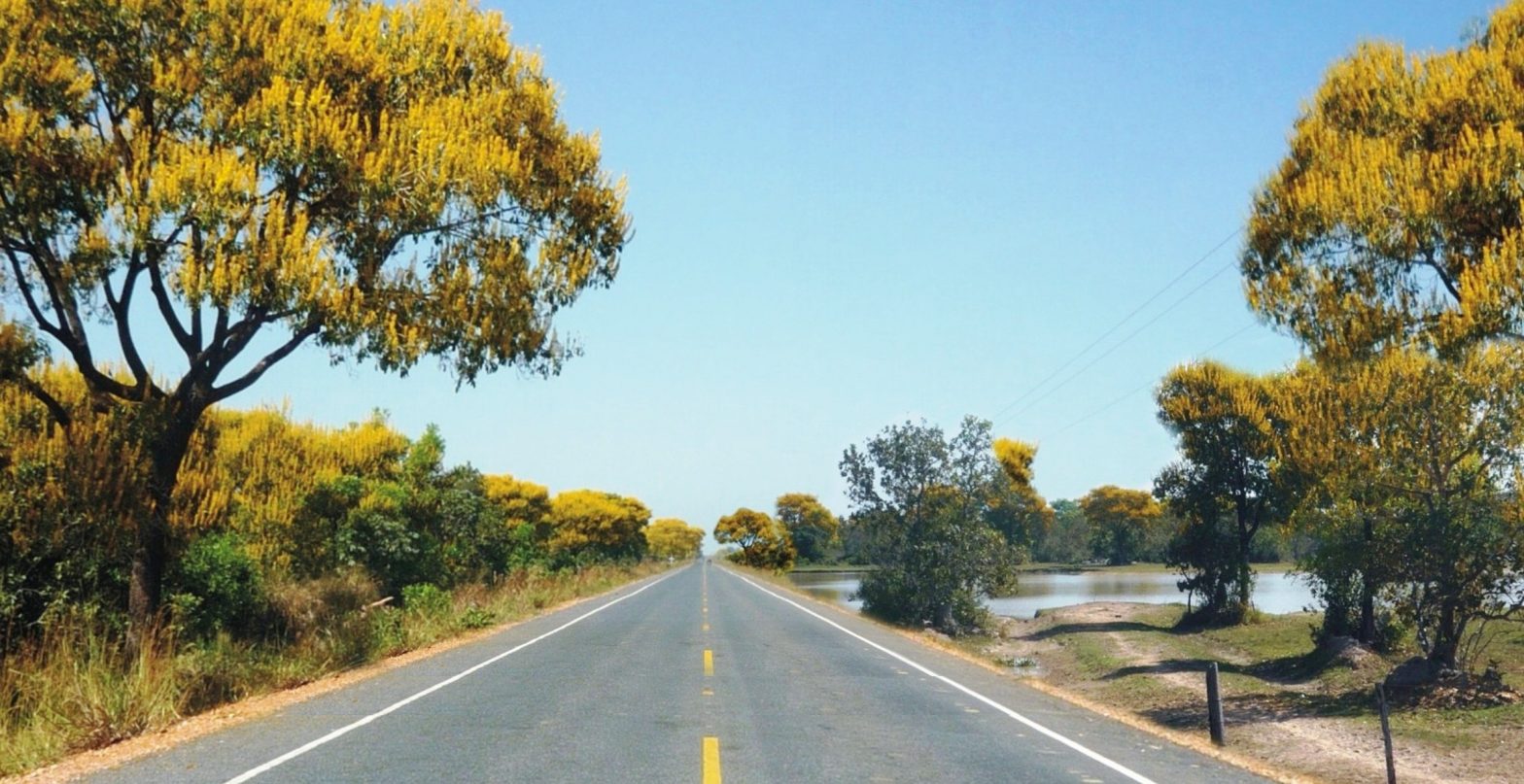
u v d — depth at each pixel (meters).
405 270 15.41
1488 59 13.29
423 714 11.52
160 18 13.61
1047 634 35.03
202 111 14.05
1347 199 13.58
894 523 36.94
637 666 16.83
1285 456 26.86
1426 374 16.58
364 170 14.13
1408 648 22.23
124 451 14.49
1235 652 27.66
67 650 12.08
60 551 14.50
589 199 16.91
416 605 24.22
